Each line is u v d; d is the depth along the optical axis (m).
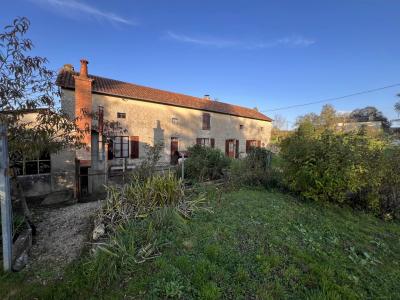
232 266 2.85
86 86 10.77
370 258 3.47
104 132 9.32
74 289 2.47
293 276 2.76
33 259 3.12
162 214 3.73
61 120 3.82
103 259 2.69
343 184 5.63
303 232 4.05
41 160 7.36
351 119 35.25
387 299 2.57
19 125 3.44
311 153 6.02
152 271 2.67
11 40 2.93
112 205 4.05
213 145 19.17
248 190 6.92
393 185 5.93
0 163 2.75
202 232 3.60
